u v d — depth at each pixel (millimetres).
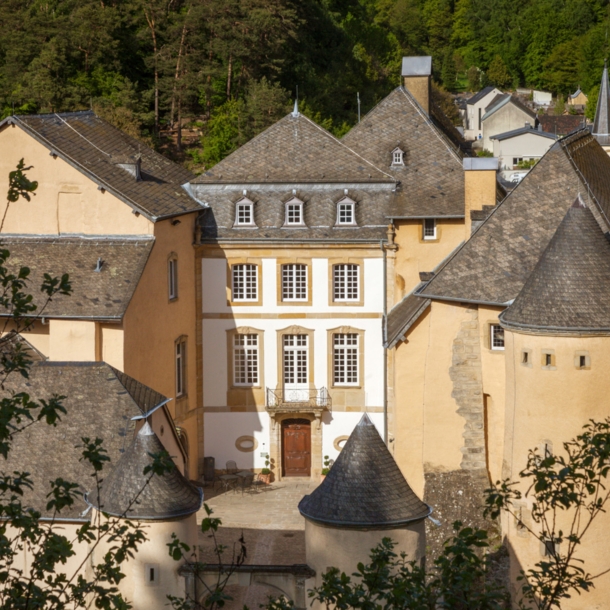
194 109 132000
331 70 143125
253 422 77875
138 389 59219
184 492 48594
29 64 123500
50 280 31609
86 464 54156
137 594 47625
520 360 52625
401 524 46750
